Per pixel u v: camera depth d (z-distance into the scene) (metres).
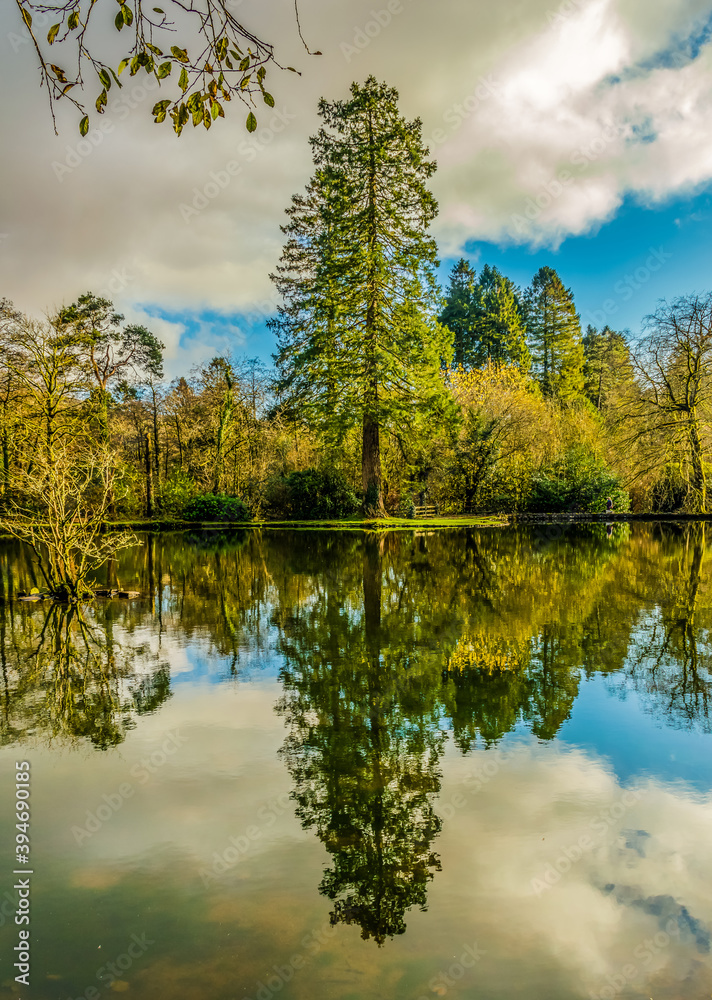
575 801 4.37
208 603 11.59
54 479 12.48
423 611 10.50
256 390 40.31
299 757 5.14
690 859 3.71
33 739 5.59
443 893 3.45
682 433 28.17
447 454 34.00
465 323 58.41
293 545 22.53
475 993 2.78
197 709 6.22
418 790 4.57
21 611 11.17
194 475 39.81
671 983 2.84
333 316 27.64
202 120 3.14
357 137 27.28
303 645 8.45
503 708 6.08
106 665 7.73
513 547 20.73
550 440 35.62
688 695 6.37
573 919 3.21
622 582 13.25
